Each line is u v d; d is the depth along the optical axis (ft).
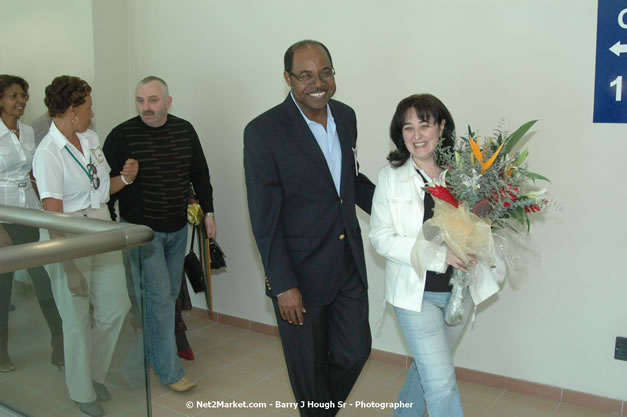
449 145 6.58
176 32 12.56
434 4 9.26
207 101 12.38
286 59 6.68
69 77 8.08
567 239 8.65
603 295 8.50
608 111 8.13
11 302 5.51
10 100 9.47
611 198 8.27
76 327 5.51
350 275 7.21
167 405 9.12
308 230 6.78
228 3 11.70
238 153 12.12
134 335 5.45
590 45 8.14
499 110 8.94
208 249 11.16
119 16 13.00
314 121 6.95
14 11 13.46
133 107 13.44
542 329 9.04
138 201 9.53
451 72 9.27
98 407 5.61
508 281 9.20
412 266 6.25
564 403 8.96
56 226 4.83
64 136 8.07
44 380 5.65
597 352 8.64
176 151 9.70
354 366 7.36
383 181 6.79
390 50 9.80
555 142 8.57
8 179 9.70
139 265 5.40
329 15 10.38
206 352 11.35
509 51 8.74
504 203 5.96
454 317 6.32
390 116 9.98
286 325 7.00
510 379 9.39
